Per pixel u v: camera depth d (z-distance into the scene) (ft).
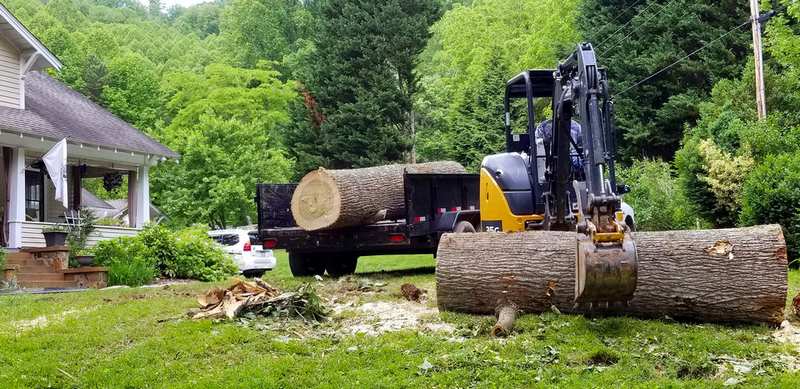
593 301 24.66
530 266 28.66
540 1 187.01
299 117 145.07
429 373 23.25
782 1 69.36
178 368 24.59
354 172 47.60
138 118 188.75
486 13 206.08
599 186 24.91
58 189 60.03
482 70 162.30
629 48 112.78
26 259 55.36
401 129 141.79
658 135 106.52
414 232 46.98
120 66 194.90
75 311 35.12
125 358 25.44
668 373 22.68
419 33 139.23
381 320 30.12
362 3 141.38
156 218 138.62
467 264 29.66
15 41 65.92
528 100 36.65
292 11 225.15
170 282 59.31
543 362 23.84
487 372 22.97
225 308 30.60
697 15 105.91
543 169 38.68
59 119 69.51
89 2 378.53
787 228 52.75
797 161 54.03
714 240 27.66
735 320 27.61
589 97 26.14
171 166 128.88
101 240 60.95
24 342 27.68
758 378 22.04
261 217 50.67
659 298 27.73
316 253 52.75
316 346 26.61
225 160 128.67
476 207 55.16
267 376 23.30
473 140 138.31
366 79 137.49
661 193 76.64
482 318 29.30
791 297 33.76
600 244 23.94
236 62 221.05
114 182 80.53
